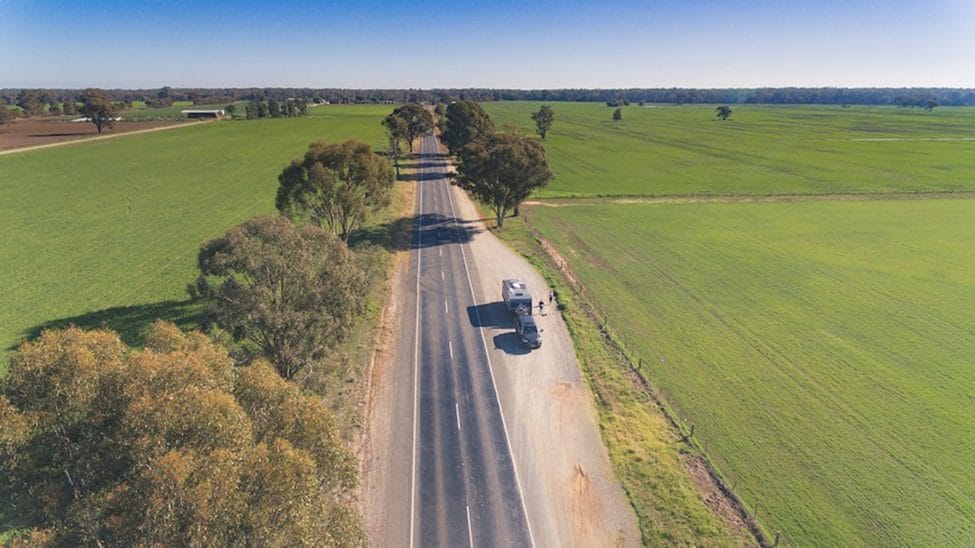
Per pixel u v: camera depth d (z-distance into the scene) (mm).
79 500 18578
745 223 91625
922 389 43812
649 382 44594
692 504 32250
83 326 51406
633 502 32531
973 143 195750
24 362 19594
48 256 70750
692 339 51938
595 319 55938
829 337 52281
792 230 87125
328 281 36656
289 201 65938
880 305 59250
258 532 16938
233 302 34594
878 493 33094
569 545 29828
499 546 29688
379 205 72125
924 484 33812
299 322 34438
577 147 192125
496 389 43750
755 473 34750
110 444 18812
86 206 97500
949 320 55594
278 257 35125
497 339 51844
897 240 81438
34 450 18719
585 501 32719
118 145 179125
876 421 39844
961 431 38688
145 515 16625
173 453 16891
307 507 18312
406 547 29500
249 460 17953
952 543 29594
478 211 101375
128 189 112688
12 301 56750
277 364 36250
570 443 37594
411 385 44188
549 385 44406
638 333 53125
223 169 137625
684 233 86062
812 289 63688
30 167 135625
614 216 96875
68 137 198875
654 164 155875
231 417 18656
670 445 37406
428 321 55531
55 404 18969
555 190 119250
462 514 31719
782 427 39188
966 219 92375
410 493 33125
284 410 21750
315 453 21266
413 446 37125
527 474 34781
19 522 19406
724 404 41906
